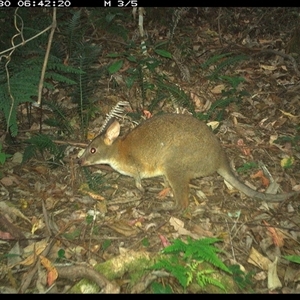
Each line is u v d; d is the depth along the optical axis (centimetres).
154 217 105
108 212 107
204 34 205
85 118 137
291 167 126
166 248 81
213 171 112
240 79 154
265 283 90
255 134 139
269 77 171
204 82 166
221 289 84
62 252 92
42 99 132
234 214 107
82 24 192
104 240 97
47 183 116
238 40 203
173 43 187
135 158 113
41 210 106
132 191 115
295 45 189
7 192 111
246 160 128
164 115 115
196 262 86
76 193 112
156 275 85
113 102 150
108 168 124
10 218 103
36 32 142
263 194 109
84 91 132
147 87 147
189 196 114
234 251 97
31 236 98
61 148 122
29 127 137
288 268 94
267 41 200
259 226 103
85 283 84
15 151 127
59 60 129
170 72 170
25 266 90
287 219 107
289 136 139
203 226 103
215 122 138
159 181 121
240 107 152
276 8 221
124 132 136
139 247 95
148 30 200
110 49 181
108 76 162
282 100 157
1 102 110
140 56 165
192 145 109
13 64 127
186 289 83
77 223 102
